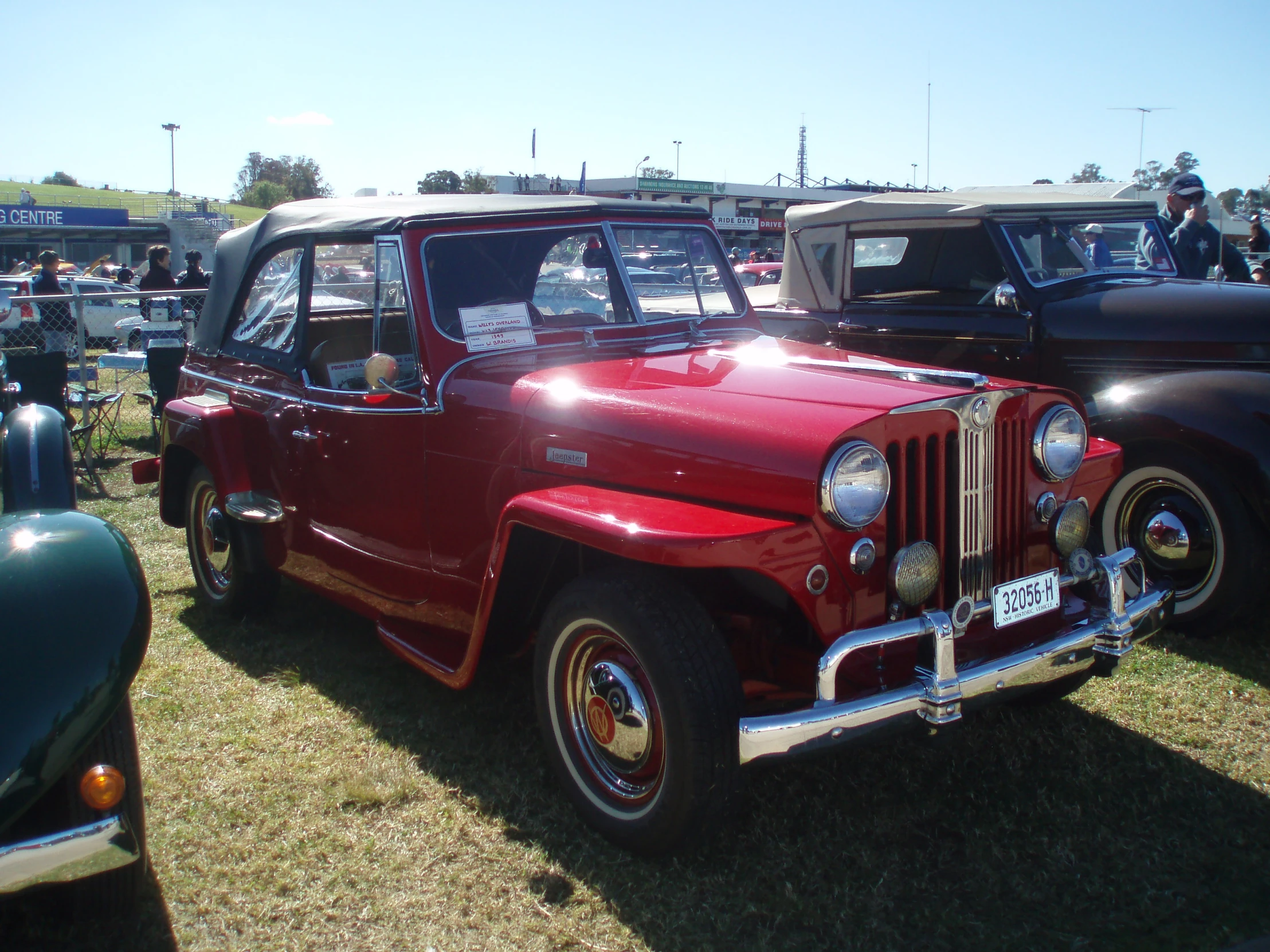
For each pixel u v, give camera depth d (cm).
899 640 246
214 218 4206
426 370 325
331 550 379
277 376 396
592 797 277
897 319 562
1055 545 298
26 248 4031
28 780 203
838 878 259
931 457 269
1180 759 318
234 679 382
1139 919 242
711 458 260
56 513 249
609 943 236
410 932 240
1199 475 401
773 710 293
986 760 318
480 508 312
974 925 240
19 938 239
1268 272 769
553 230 354
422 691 370
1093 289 504
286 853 270
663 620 247
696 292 387
